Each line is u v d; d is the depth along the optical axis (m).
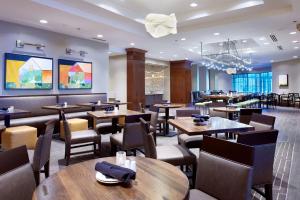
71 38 7.54
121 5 5.96
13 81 6.08
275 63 16.70
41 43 6.70
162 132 6.58
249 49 11.49
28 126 5.06
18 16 5.57
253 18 5.99
